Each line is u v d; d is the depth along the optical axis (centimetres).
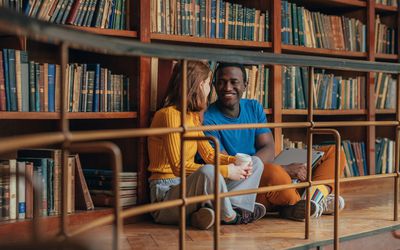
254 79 430
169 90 356
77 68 346
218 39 407
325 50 483
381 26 538
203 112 377
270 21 441
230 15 416
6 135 362
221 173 340
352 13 530
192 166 344
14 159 342
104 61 385
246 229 339
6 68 315
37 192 209
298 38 465
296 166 384
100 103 355
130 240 311
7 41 332
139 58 368
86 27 350
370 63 336
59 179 334
